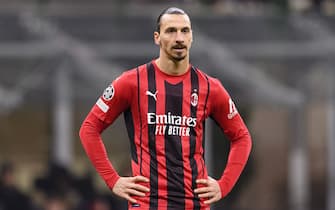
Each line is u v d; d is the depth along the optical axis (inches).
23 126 2322.8
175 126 818.2
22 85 1860.2
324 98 1968.5
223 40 1900.8
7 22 1847.9
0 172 1894.7
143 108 819.4
